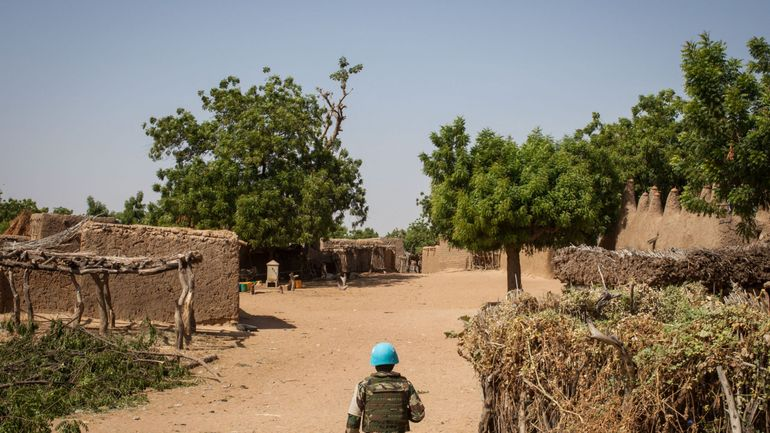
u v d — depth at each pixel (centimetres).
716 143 1764
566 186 2605
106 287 1786
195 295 2050
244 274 4034
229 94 4566
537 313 858
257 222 3919
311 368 1605
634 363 693
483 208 2559
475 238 2664
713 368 658
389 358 695
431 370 1570
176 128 4547
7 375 1250
